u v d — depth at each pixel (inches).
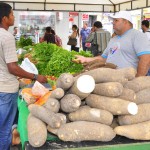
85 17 549.0
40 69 143.9
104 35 316.2
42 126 63.7
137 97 70.8
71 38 449.1
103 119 65.1
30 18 522.9
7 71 114.7
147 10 387.2
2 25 118.1
